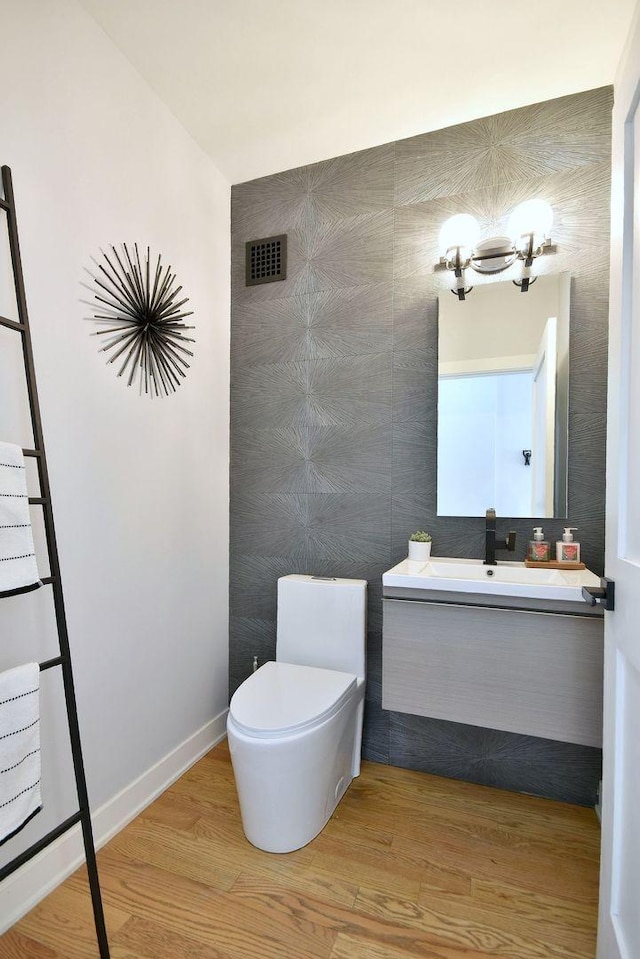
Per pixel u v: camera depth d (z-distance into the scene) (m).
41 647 1.34
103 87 1.55
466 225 1.80
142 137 1.73
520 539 1.87
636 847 0.91
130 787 1.67
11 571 1.04
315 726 1.50
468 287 1.91
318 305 2.15
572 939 1.23
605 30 1.51
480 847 1.55
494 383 1.89
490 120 1.89
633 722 0.96
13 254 1.20
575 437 1.79
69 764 1.43
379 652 2.05
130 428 1.69
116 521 1.63
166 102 1.82
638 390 0.96
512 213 1.80
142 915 1.29
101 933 1.16
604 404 1.75
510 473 1.87
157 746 1.82
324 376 2.14
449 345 1.95
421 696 1.60
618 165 1.10
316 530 2.16
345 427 2.11
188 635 2.01
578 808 1.75
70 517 1.45
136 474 1.72
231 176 2.25
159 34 1.54
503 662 1.50
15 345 1.28
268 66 1.66
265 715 1.50
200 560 2.09
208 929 1.25
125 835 1.59
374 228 2.07
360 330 2.09
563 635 1.44
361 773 1.96
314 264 2.16
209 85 1.74
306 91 1.77
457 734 1.92
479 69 1.67
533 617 1.47
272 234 2.24
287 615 2.03
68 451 1.44
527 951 1.20
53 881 1.37
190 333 2.02
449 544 1.95
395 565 1.98
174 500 1.92
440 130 1.97
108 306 1.59
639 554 0.93
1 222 1.24
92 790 1.52
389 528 2.04
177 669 1.93
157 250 1.81
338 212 2.12
